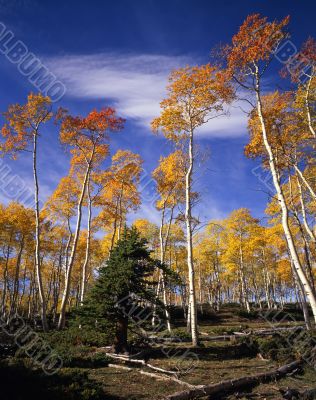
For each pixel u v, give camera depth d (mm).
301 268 11281
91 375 10984
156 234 32000
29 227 29297
